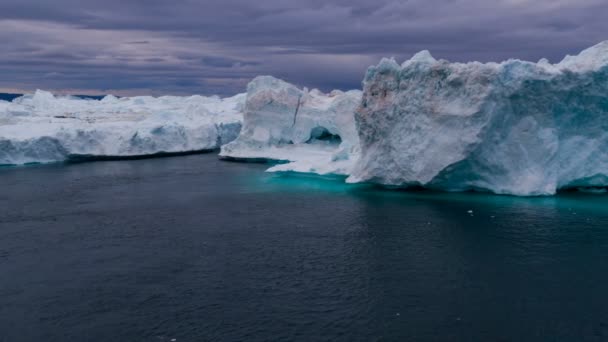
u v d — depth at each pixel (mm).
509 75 36500
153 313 21234
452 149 38156
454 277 24172
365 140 43719
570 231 30250
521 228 31016
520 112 37562
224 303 22078
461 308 21141
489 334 19094
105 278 25016
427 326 19750
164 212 38188
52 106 116625
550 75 36781
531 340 18656
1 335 19625
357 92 64750
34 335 19609
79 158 70875
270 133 67312
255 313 21078
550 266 25172
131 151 73438
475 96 36844
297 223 34188
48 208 39906
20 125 70812
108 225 34656
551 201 37219
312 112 66812
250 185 49062
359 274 24906
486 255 26812
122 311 21438
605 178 39344
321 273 25156
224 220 35500
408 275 24578
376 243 29359
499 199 38156
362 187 46000
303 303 21906
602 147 39188
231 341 18953
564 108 37750
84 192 46469
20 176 55969
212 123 88000
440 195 40688
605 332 19078
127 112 112938
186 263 26938
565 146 39094
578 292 22328
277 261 26969
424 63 39312
